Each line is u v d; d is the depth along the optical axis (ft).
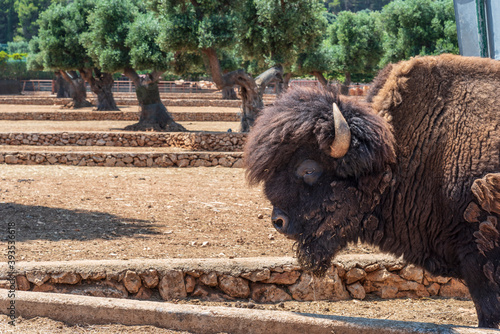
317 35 71.15
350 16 118.21
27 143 56.95
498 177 10.77
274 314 11.66
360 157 11.04
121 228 22.38
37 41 151.94
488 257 10.98
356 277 16.93
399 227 11.93
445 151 11.50
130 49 78.07
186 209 27.22
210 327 11.78
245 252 19.34
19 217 23.52
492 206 10.80
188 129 75.61
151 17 76.23
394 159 11.43
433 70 12.02
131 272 15.61
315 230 11.45
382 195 11.74
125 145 57.52
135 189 32.99
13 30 394.11
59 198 28.81
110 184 34.63
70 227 22.13
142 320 12.18
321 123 11.04
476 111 11.53
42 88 212.43
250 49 70.03
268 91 166.40
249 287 16.37
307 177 11.35
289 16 64.34
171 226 23.24
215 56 59.93
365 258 17.11
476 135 11.37
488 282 11.08
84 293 15.31
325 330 11.21
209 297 16.02
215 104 127.75
